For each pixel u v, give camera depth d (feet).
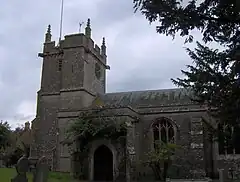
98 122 93.40
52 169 111.55
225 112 30.96
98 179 95.81
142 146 107.45
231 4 23.81
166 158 94.32
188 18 24.70
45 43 131.34
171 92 122.93
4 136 153.17
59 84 125.49
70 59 124.26
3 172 84.74
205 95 33.09
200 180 74.28
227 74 29.81
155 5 24.57
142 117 110.83
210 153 101.71
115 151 92.89
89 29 129.80
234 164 98.73
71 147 96.12
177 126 106.83
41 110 124.67
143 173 99.55
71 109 105.40
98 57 135.33
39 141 120.88
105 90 142.31
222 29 25.50
